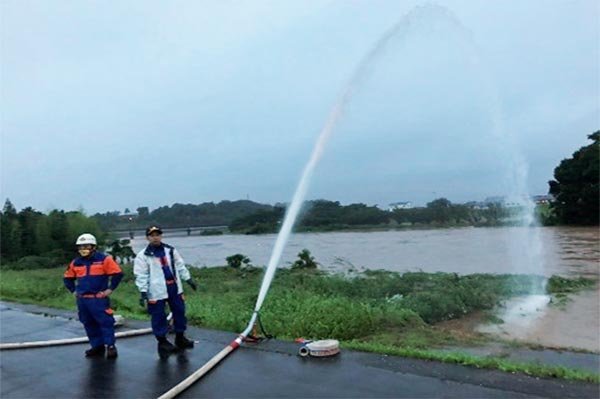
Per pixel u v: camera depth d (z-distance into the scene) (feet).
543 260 90.38
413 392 16.10
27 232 161.68
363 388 16.72
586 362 25.22
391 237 196.24
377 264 99.45
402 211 233.76
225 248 210.18
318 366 19.44
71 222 165.17
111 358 22.54
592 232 152.87
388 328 33.71
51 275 84.48
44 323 32.99
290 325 29.12
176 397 17.06
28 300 46.68
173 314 23.53
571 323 38.86
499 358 23.41
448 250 122.93
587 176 182.80
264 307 36.78
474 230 191.21
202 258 156.15
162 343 22.81
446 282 61.11
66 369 21.33
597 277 65.26
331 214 245.04
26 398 17.98
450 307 43.91
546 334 35.09
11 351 25.03
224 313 34.47
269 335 25.48
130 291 57.98
